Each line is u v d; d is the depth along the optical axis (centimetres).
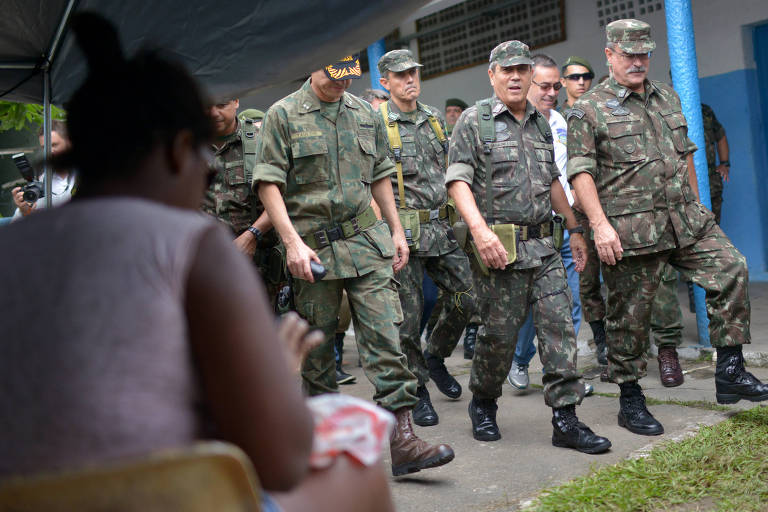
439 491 308
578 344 559
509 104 370
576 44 852
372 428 137
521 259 351
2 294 100
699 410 395
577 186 372
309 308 330
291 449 107
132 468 89
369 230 330
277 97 1097
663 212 366
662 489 285
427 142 460
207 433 105
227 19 232
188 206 119
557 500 279
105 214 103
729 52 792
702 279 363
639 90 381
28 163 400
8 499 90
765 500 270
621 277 372
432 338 466
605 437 356
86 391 94
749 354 485
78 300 97
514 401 448
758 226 795
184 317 101
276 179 323
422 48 1008
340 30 206
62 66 339
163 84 115
